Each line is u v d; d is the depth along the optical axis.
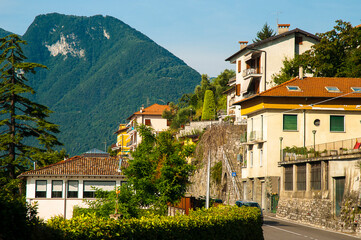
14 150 50.72
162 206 36.34
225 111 92.19
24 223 10.20
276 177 50.22
